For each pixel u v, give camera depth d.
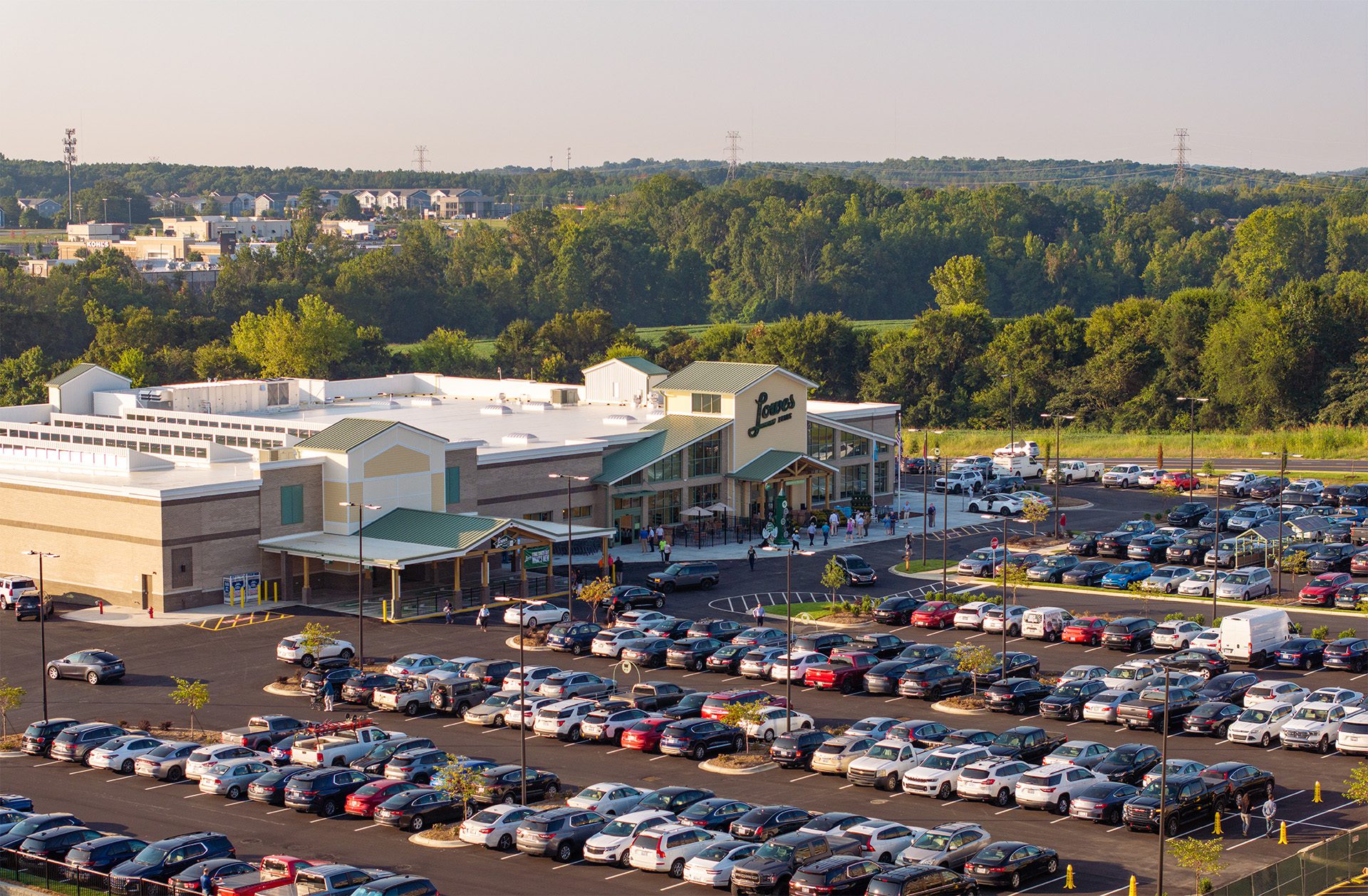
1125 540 125.25
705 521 134.38
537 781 65.81
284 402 157.88
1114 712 78.50
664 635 95.75
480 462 120.50
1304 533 121.50
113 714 80.75
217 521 104.81
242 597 105.81
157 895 54.72
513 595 108.94
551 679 81.88
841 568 110.19
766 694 84.12
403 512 112.06
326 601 106.62
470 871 58.16
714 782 69.31
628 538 130.25
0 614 103.19
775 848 56.09
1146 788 63.19
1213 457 186.75
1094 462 167.62
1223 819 63.59
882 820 62.34
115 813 65.06
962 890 54.47
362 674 83.88
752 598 109.12
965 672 85.12
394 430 112.31
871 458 149.62
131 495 103.06
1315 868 54.88
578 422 144.50
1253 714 75.00
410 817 63.06
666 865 57.59
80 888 55.72
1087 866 58.09
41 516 108.38
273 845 61.03
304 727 75.50
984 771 65.81
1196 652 87.81
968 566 117.62
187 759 70.81
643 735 74.31
